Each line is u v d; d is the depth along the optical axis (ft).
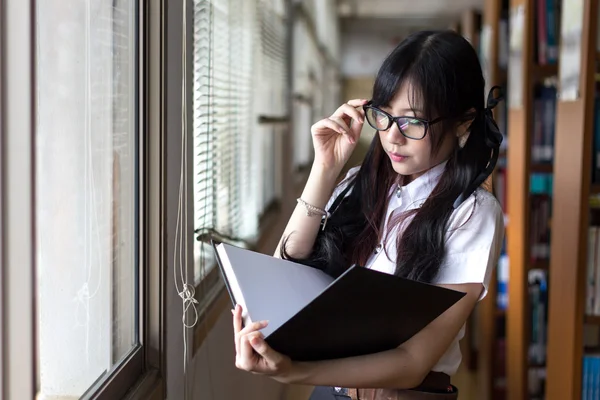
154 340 5.11
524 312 9.58
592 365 8.54
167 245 5.18
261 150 12.46
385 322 3.76
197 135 6.41
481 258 4.20
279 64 14.58
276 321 3.85
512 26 10.10
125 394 4.60
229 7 8.50
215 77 7.44
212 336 6.85
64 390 3.96
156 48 4.92
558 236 8.39
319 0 23.44
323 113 28.07
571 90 8.13
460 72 4.08
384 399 4.45
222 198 8.11
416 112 4.07
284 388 11.91
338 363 3.95
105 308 4.63
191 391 5.97
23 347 2.85
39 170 3.56
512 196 10.00
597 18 7.63
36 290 2.87
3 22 2.73
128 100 4.93
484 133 4.32
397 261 4.32
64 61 3.87
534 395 10.44
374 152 4.80
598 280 8.31
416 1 27.20
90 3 4.23
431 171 4.50
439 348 4.13
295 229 4.89
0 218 2.77
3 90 2.75
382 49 34.45
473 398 11.77
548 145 10.37
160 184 5.01
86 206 4.25
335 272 4.83
